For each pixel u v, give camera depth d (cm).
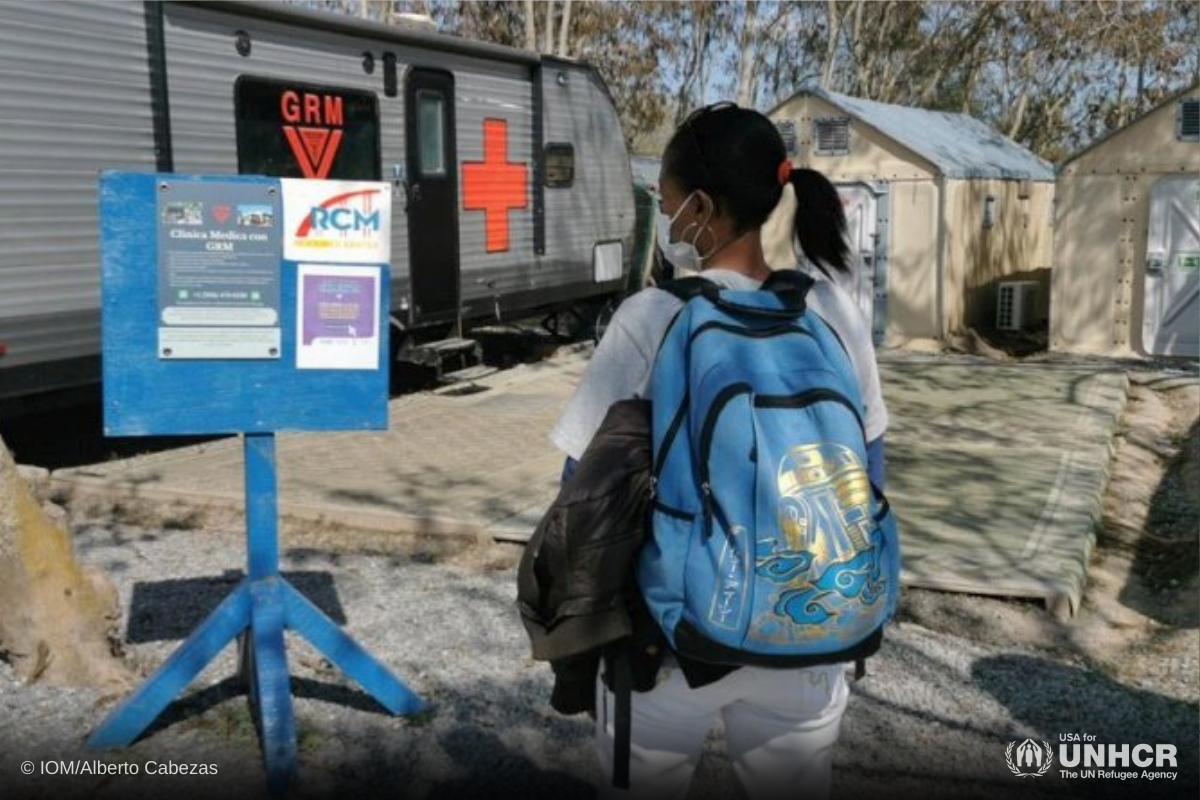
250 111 844
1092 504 668
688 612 191
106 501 683
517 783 363
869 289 1434
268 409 354
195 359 346
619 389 211
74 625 418
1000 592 514
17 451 825
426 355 1004
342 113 918
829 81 3247
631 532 201
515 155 1140
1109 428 900
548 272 1200
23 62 691
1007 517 639
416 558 583
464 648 466
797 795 219
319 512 639
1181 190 1306
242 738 386
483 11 3034
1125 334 1359
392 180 972
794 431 190
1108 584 561
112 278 338
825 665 195
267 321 350
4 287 692
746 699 212
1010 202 1616
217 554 591
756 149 218
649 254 1531
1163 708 421
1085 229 1363
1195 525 677
